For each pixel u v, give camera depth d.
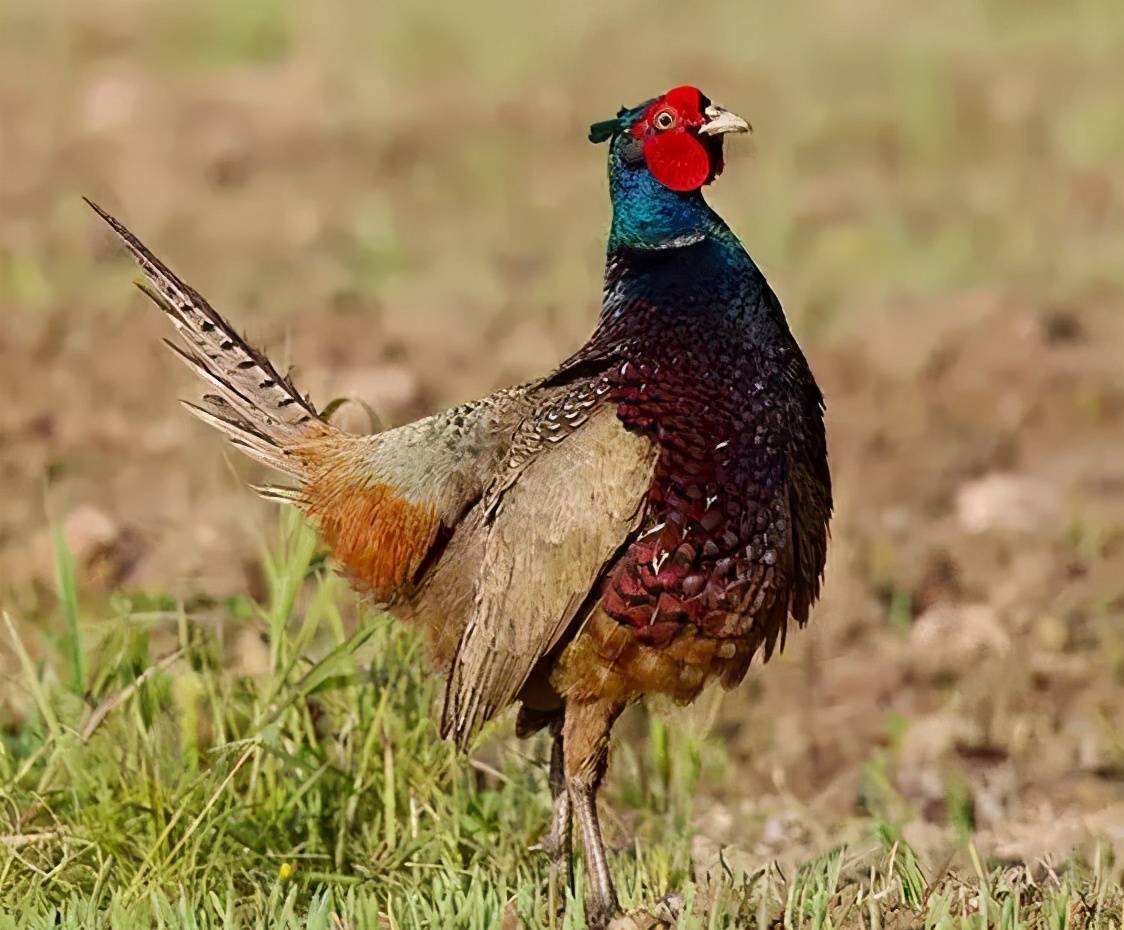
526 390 19.91
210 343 21.11
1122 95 63.66
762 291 19.56
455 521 19.72
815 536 19.62
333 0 80.25
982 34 73.31
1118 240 49.94
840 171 56.69
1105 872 19.50
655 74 68.12
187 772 20.20
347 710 21.38
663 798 22.80
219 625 22.25
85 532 28.83
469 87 67.06
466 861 20.28
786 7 79.56
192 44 73.56
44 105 64.56
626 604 18.61
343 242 50.44
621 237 19.86
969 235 50.38
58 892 19.09
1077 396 39.16
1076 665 27.50
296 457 20.73
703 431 18.62
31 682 21.16
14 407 36.94
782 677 27.72
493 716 19.12
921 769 24.86
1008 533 32.41
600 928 18.20
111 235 21.80
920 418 38.56
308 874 19.30
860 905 17.48
